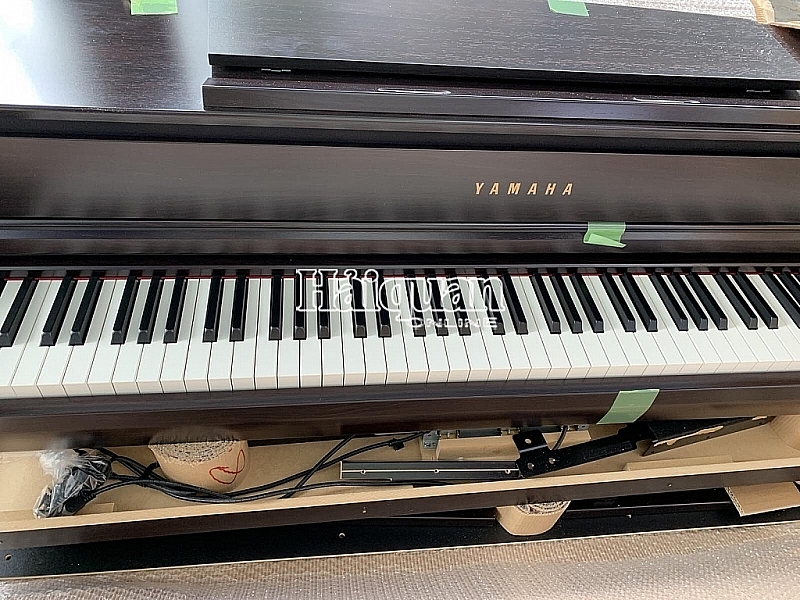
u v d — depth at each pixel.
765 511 1.43
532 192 0.92
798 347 1.01
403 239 0.94
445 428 1.02
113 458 1.11
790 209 1.00
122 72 0.84
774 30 1.03
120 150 0.80
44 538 1.07
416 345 0.93
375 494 1.11
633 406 1.00
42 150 0.79
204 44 0.92
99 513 1.06
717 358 0.98
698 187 0.95
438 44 0.85
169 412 0.87
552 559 1.37
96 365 0.85
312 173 0.86
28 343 0.86
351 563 1.33
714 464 1.23
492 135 0.87
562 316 1.00
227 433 0.98
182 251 0.90
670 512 1.47
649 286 1.06
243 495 1.09
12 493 1.09
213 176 0.84
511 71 0.83
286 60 0.78
